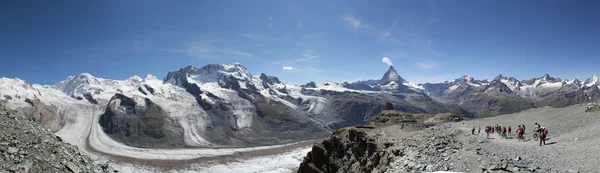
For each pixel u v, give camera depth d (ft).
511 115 259.80
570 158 77.51
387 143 179.01
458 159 89.20
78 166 60.75
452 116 348.59
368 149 198.80
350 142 257.55
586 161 71.61
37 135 61.87
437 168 85.71
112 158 571.69
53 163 55.11
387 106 447.83
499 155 87.15
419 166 93.15
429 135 181.98
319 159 286.87
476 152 92.27
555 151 89.30
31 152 54.13
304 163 287.69
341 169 243.81
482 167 74.84
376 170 150.20
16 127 60.59
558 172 65.05
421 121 348.59
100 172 68.03
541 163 75.46
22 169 48.19
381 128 281.74
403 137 194.08
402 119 362.12
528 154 88.58
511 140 128.16
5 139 54.08
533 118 204.64
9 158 49.60
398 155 138.41
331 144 288.71
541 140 104.06
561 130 134.41
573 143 97.55
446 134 180.65
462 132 179.52
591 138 97.14
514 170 67.46
